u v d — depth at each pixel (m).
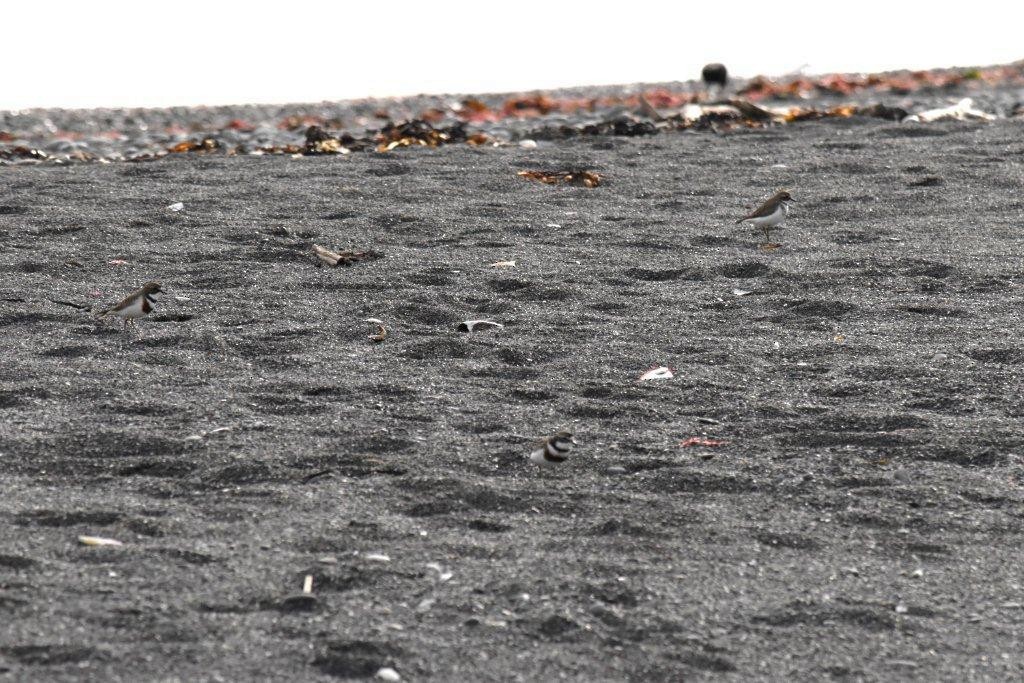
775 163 35.09
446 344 18.52
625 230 26.72
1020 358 17.52
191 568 10.82
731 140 40.12
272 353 18.06
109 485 12.91
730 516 12.42
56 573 10.62
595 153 36.88
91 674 8.95
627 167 34.72
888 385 16.48
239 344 18.41
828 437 14.70
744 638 9.93
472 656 9.48
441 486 12.97
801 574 11.13
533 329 19.47
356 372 17.19
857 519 12.40
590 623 10.03
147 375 16.72
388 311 20.36
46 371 16.72
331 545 11.42
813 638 9.97
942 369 17.08
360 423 14.95
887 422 15.06
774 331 19.36
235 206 28.83
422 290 21.56
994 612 10.52
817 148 37.59
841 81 83.31
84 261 23.33
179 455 13.75
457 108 81.50
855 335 18.98
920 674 9.47
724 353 18.08
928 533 12.12
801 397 16.14
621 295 21.61
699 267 23.28
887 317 19.97
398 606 10.25
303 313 20.16
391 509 12.45
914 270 22.86
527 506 12.61
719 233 26.31
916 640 10.01
